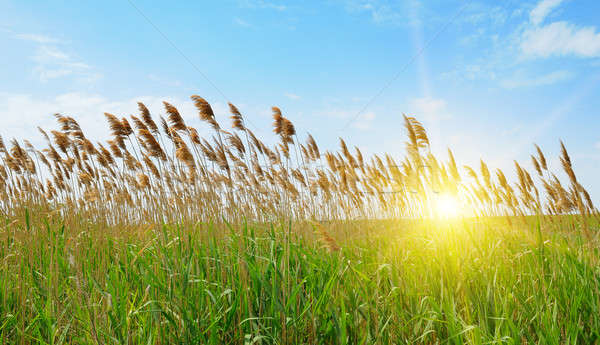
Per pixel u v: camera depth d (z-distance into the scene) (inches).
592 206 125.6
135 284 95.2
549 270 103.0
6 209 154.9
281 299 85.4
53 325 86.3
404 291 95.3
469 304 88.9
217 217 112.9
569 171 117.0
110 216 149.0
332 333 81.7
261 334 81.8
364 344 79.7
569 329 80.4
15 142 153.5
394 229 146.3
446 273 95.3
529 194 137.3
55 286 85.5
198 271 93.5
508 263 110.9
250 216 139.4
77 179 163.2
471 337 78.4
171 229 119.5
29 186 144.7
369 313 81.8
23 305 91.4
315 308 80.3
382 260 109.4
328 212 147.3
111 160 151.6
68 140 140.5
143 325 79.0
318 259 102.3
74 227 130.8
